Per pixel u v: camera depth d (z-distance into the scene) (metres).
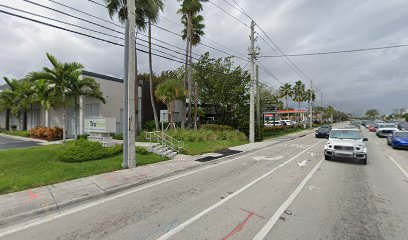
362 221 4.57
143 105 28.28
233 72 26.84
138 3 18.11
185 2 24.80
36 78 16.11
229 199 5.91
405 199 5.86
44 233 4.20
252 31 21.14
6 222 4.65
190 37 25.67
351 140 11.30
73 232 4.22
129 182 7.34
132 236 4.03
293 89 68.62
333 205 5.45
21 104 21.55
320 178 8.05
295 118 92.12
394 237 3.95
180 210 5.20
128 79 9.63
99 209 5.34
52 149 12.34
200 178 8.23
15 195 6.03
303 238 3.91
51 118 23.36
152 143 15.45
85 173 8.26
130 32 9.74
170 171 8.96
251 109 21.06
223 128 23.94
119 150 11.93
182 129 22.16
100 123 14.43
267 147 18.00
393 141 16.81
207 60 27.27
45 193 6.20
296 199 5.87
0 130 27.33
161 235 4.05
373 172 8.98
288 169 9.62
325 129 27.78
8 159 9.98
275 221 4.58
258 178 8.12
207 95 27.94
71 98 17.42
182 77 31.34
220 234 4.06
